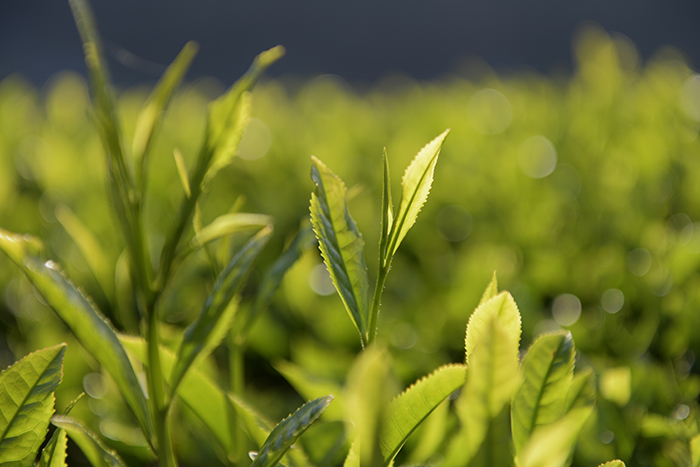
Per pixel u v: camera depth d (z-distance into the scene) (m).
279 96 2.80
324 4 23.55
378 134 2.02
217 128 0.54
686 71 1.72
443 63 20.48
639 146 1.21
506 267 1.01
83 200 1.34
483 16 22.23
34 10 20.98
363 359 0.48
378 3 22.91
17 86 2.54
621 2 20.25
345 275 0.51
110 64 13.93
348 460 0.50
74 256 1.07
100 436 0.66
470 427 0.48
